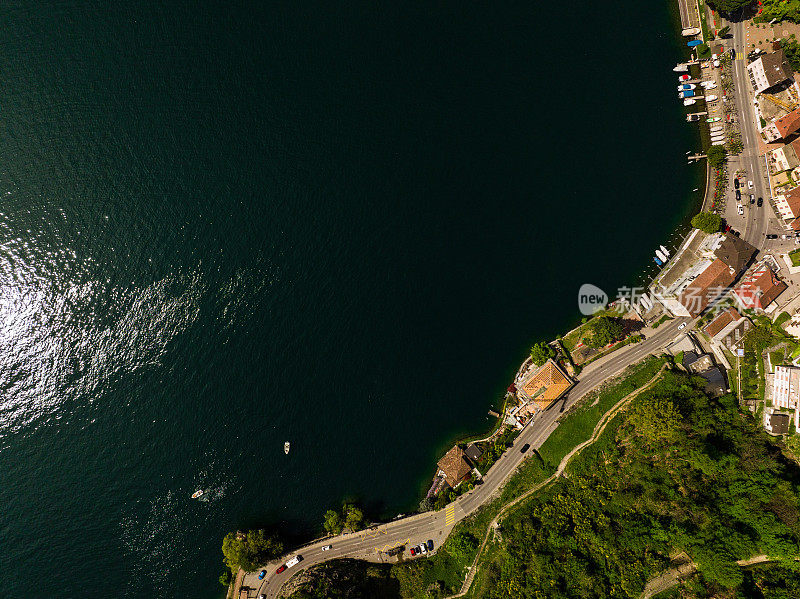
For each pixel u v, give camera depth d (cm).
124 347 13275
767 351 11206
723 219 11869
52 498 12569
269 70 14000
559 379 11694
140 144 13888
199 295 13375
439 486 12094
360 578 11612
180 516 12431
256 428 12744
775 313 11369
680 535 9612
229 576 11875
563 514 10819
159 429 12862
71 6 14450
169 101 14000
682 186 12181
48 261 13650
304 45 14038
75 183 13825
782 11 11300
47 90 14138
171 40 14262
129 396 13038
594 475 10981
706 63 12138
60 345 13350
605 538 10125
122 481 12619
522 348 12388
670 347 11675
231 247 13462
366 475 12356
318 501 12331
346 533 12056
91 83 14150
